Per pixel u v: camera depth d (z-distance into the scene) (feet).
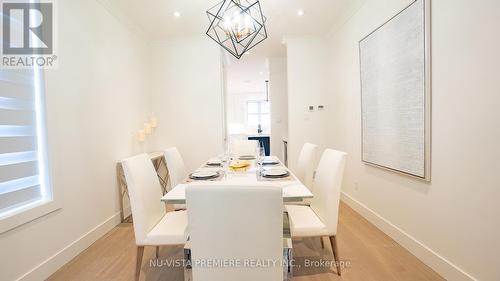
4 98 5.63
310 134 13.78
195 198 3.55
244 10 6.82
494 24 4.58
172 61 13.52
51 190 6.56
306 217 6.38
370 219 9.37
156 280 6.10
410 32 6.72
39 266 6.09
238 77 24.85
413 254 6.96
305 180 8.52
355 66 10.33
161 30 12.35
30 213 5.81
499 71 4.53
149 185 6.20
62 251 6.83
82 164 7.88
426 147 6.25
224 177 6.38
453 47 5.45
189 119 13.61
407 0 6.92
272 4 9.97
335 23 12.02
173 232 5.60
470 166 5.14
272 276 3.79
